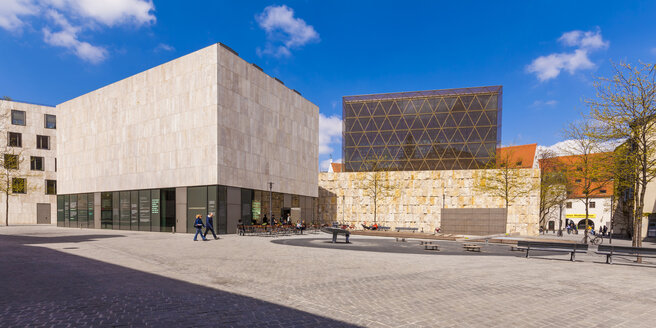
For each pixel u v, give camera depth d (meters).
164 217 29.70
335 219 50.16
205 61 28.06
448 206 46.03
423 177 47.25
